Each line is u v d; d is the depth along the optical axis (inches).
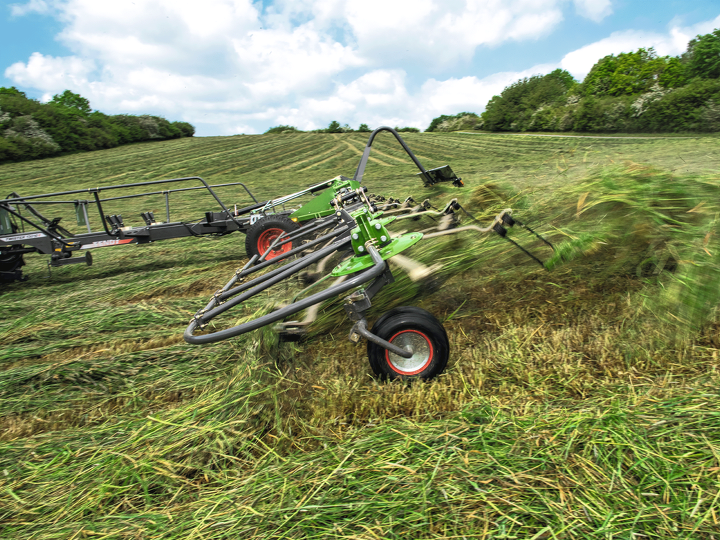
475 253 139.5
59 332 169.8
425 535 60.7
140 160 1696.6
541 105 2864.2
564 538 57.7
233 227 285.0
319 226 166.9
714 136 1509.6
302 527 64.2
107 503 78.0
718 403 81.6
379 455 77.9
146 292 221.5
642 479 66.4
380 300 131.5
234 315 169.9
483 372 107.6
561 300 135.6
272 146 2010.3
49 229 270.5
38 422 109.7
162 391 119.2
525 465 71.2
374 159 1487.5
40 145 1889.8
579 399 93.0
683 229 128.7
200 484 80.9
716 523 58.0
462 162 1250.6
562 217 151.6
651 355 106.0
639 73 2849.4
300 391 106.8
